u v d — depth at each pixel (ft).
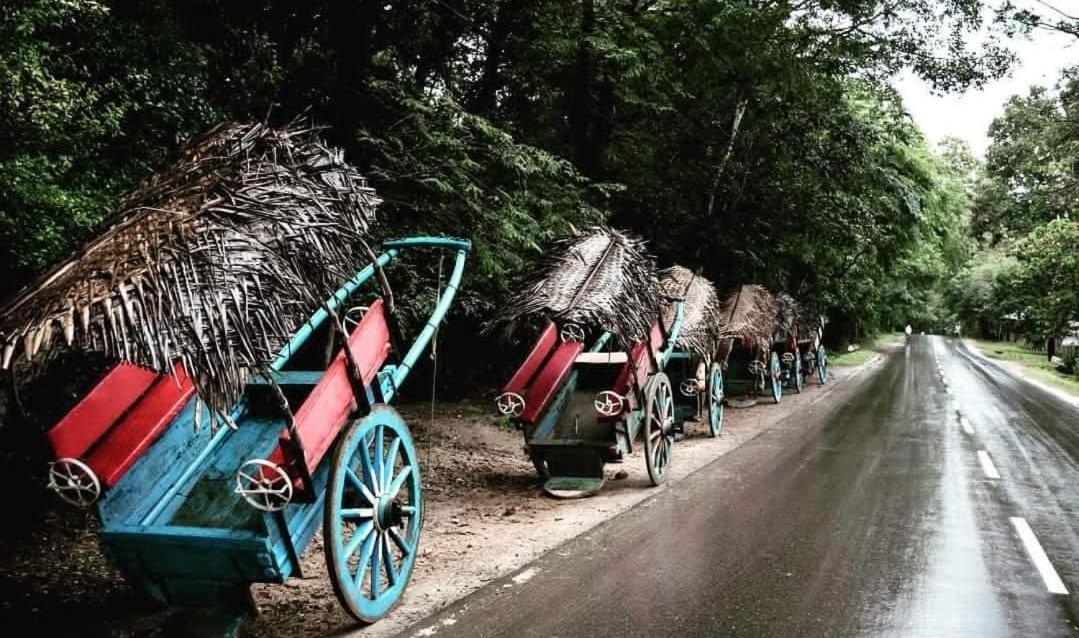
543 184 48.11
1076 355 111.96
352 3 38.34
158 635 15.66
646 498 29.01
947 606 17.78
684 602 17.93
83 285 13.10
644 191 69.72
